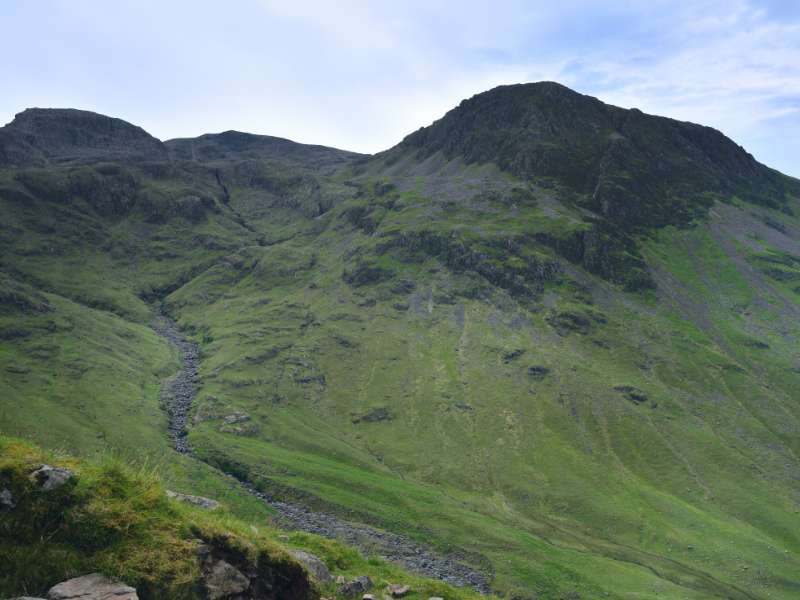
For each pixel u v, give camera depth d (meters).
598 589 110.50
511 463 168.00
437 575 108.69
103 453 20.67
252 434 172.75
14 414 143.88
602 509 147.00
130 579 16.59
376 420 193.62
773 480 164.88
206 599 17.92
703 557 129.50
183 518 19.22
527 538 129.38
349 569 30.73
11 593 15.20
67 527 16.92
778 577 122.69
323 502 134.38
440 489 156.38
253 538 21.02
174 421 176.25
